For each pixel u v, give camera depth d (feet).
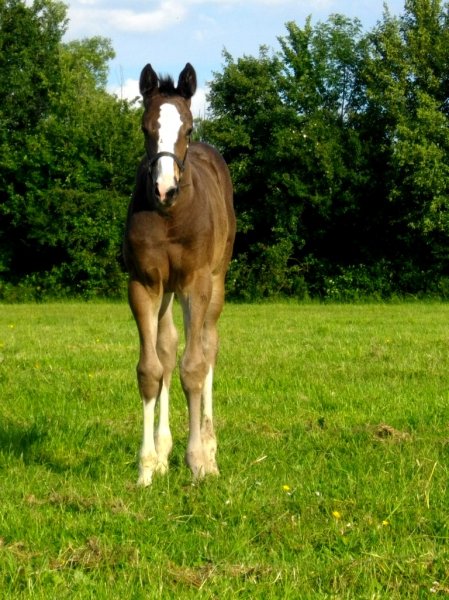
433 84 102.63
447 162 98.48
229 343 47.78
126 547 15.40
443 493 18.58
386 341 48.42
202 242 20.53
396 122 103.30
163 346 22.04
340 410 28.63
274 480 19.84
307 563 14.88
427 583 13.99
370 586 13.88
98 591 13.70
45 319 71.00
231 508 17.69
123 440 24.12
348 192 105.40
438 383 33.86
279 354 42.24
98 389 32.30
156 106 20.03
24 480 20.03
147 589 13.79
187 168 19.99
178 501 18.58
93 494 18.88
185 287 20.76
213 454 21.93
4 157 105.40
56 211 105.91
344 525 16.60
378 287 106.11
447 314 77.36
